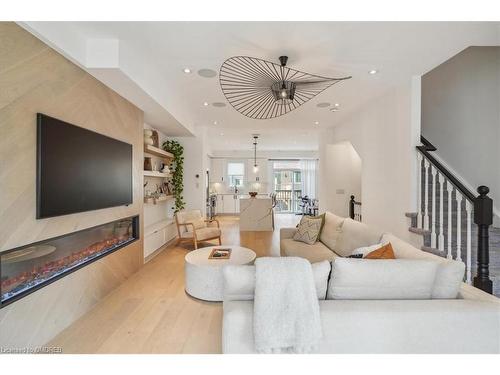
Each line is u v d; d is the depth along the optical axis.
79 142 2.32
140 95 3.00
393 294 1.40
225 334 1.24
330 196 6.04
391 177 3.67
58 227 2.16
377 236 2.46
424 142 3.27
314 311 1.21
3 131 1.66
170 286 3.06
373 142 4.16
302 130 6.27
